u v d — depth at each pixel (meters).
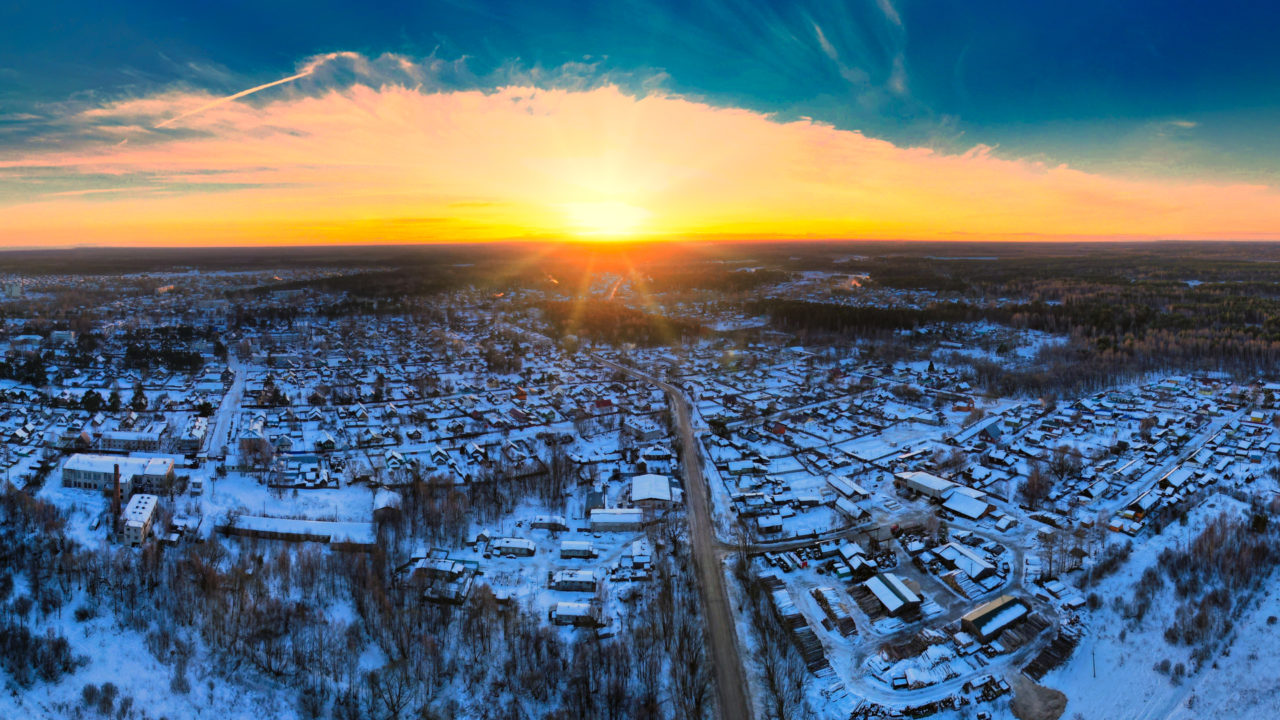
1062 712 99.62
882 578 129.38
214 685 105.06
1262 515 143.88
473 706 102.06
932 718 98.31
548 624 119.50
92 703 100.81
